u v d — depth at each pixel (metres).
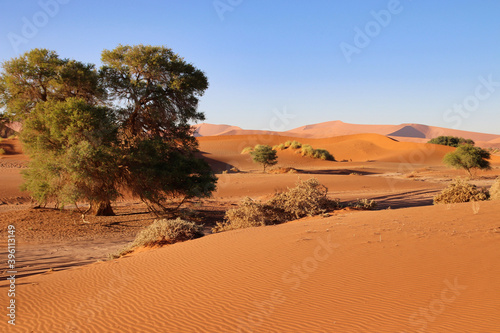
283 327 5.72
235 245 12.02
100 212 27.67
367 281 7.30
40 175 24.34
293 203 20.89
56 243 19.66
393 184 48.88
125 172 26.09
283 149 111.00
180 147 30.11
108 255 16.06
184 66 28.80
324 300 6.61
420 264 7.96
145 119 28.69
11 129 27.34
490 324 5.08
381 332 5.19
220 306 6.95
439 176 67.75
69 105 23.25
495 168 81.75
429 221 12.66
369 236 10.98
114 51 27.48
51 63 25.27
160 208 30.05
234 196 42.22
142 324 6.51
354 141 137.50
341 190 45.06
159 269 10.25
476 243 9.17
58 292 8.97
